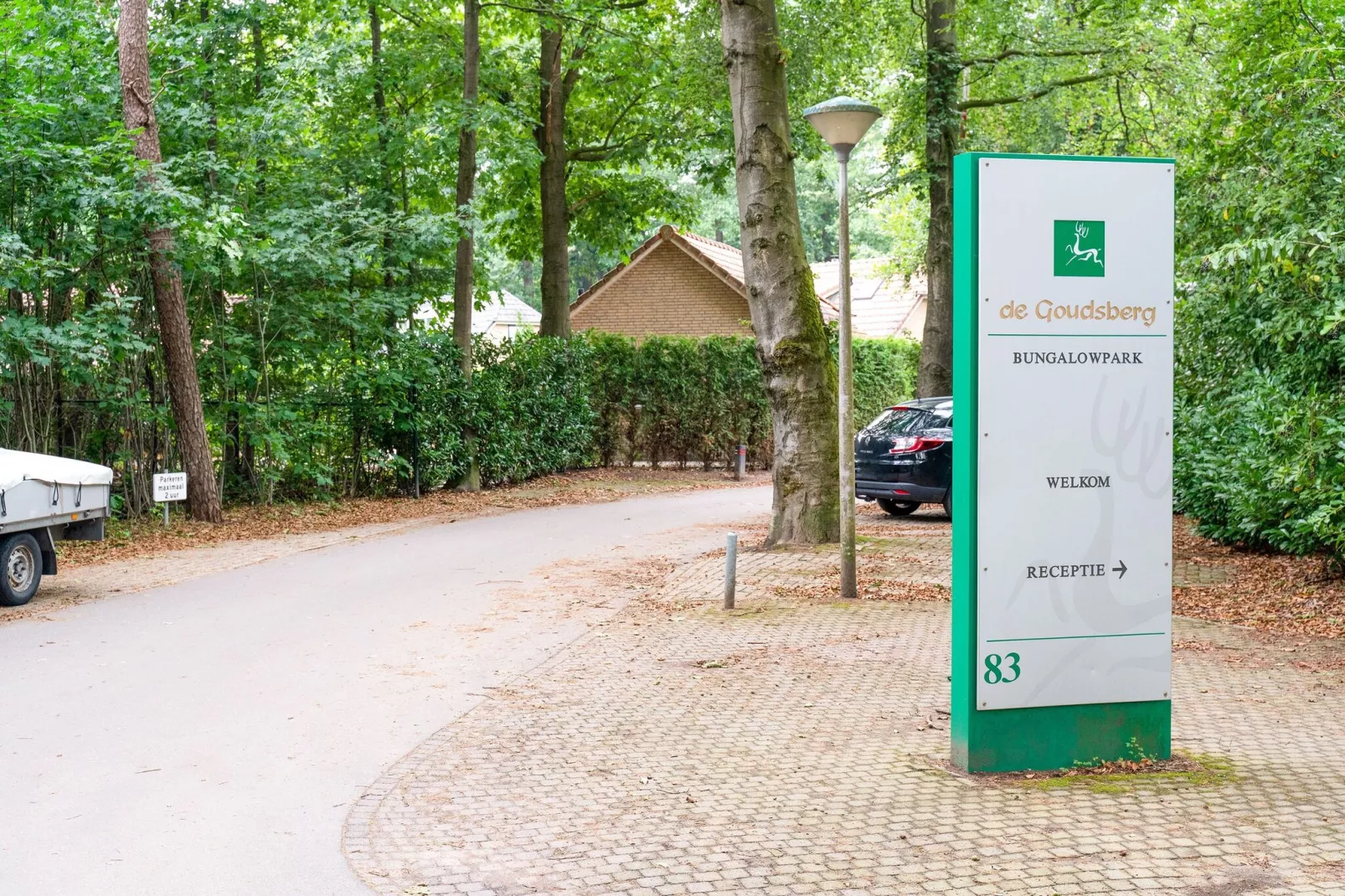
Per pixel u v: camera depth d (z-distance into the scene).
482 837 5.33
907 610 11.05
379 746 6.86
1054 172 6.09
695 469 31.70
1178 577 12.52
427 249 22.44
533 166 24.89
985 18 24.33
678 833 5.32
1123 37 23.83
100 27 19.59
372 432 22.77
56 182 16.78
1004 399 6.08
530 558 15.17
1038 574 6.15
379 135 23.48
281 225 19.77
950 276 25.06
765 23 15.10
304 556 15.40
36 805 5.83
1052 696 6.18
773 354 15.21
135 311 18.75
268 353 20.97
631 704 7.79
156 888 4.79
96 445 18.86
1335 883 4.61
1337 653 8.97
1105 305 6.17
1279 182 11.42
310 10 24.00
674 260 40.97
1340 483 10.44
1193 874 4.72
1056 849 5.02
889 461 19.23
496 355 25.94
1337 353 11.49
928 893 4.59
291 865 5.02
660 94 28.50
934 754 6.54
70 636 10.22
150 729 7.25
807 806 5.66
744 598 11.80
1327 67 10.97
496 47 29.48
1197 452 14.23
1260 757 6.37
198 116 19.06
